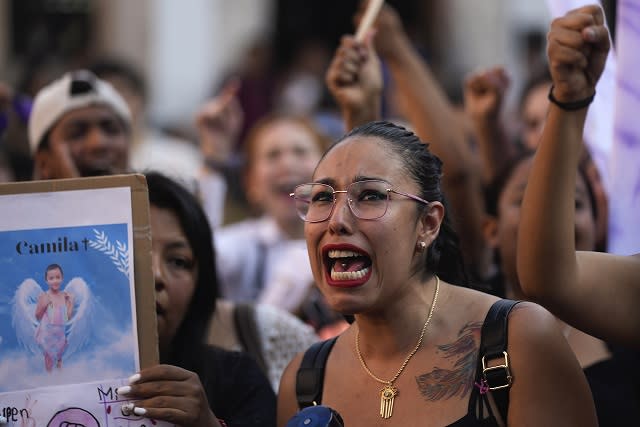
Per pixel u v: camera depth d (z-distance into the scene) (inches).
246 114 631.8
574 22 161.8
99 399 174.6
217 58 792.9
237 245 336.5
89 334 175.5
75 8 739.4
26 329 174.7
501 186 247.9
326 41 828.6
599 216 227.3
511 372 167.3
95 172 268.8
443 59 759.1
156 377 175.0
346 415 177.3
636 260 176.9
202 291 213.0
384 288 171.5
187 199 211.0
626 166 202.8
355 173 172.4
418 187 175.0
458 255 186.2
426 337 175.8
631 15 202.2
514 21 797.9
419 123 262.4
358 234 170.6
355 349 183.5
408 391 173.3
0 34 719.7
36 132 282.0
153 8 762.8
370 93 245.8
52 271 175.8
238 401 207.8
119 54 747.4
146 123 467.2
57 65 550.0
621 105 203.2
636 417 196.9
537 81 322.0
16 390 173.5
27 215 176.2
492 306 173.9
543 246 167.8
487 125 278.1
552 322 170.2
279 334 241.8
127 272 176.7
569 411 166.2
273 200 345.7
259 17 811.4
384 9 268.5
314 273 175.6
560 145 166.6
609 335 173.0
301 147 351.3
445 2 810.2
